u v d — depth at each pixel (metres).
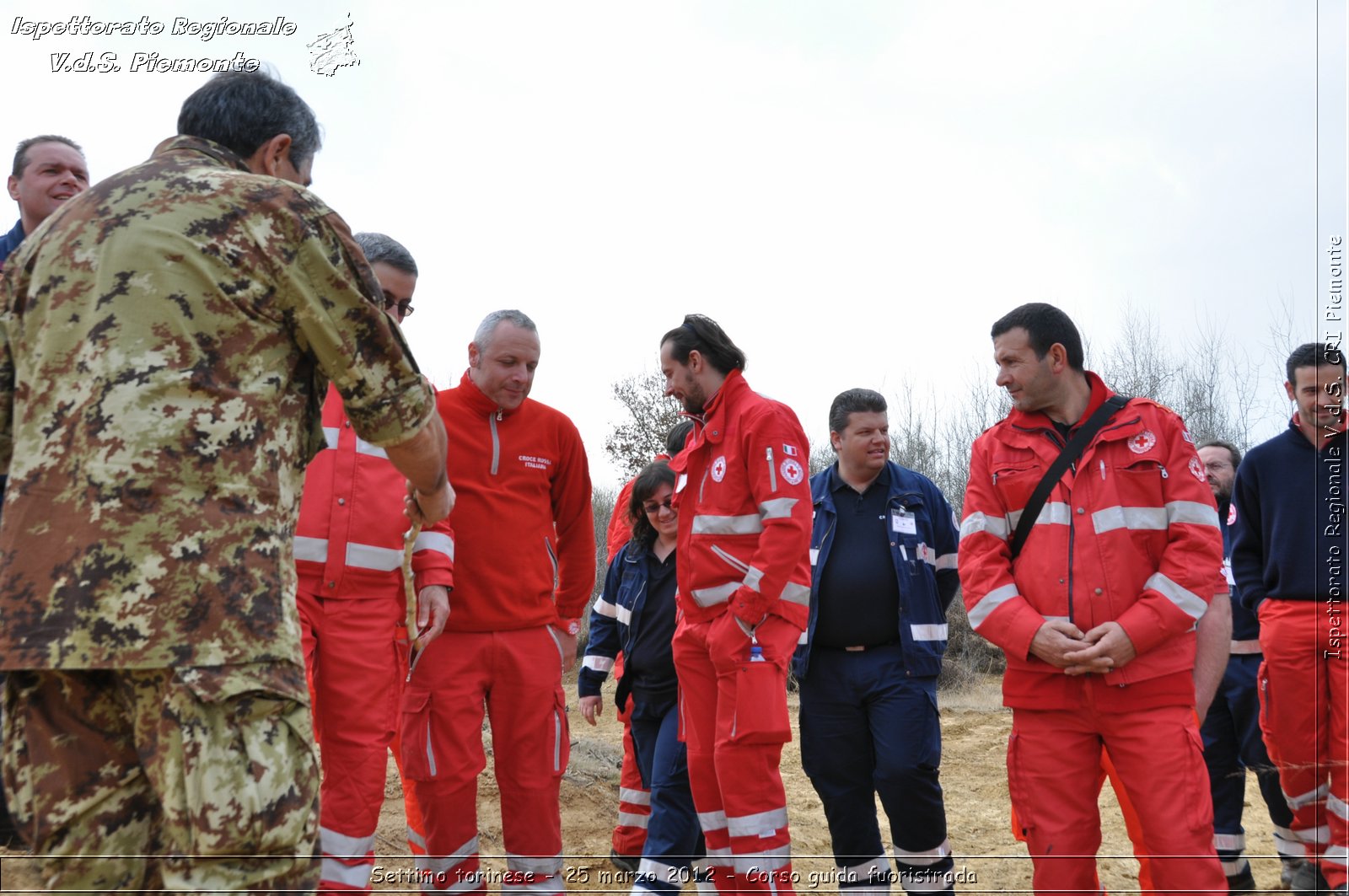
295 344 2.35
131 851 2.19
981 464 3.86
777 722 3.96
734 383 4.30
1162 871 3.32
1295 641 4.45
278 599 2.19
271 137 2.56
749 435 4.12
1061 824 3.50
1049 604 3.57
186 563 2.07
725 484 4.21
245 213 2.26
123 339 2.13
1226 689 5.26
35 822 2.16
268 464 2.24
